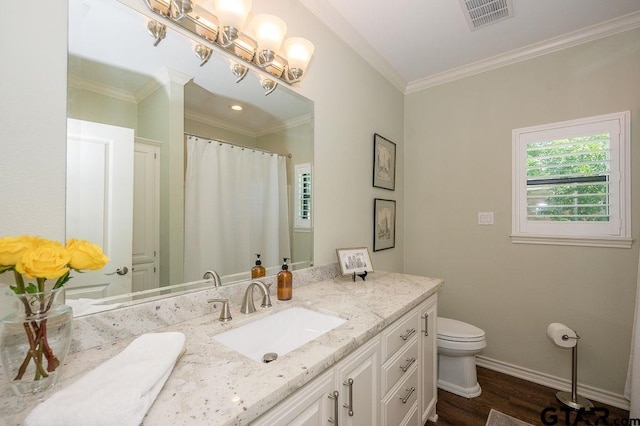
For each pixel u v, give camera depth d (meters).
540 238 2.13
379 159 2.36
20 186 0.74
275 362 0.78
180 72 1.11
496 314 2.31
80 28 0.85
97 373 0.63
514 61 2.26
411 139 2.78
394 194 2.64
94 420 0.51
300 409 0.75
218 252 1.25
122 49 0.95
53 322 0.65
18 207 0.74
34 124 0.76
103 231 0.91
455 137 2.54
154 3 1.00
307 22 1.66
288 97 1.56
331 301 1.35
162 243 1.07
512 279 2.25
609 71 1.92
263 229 1.45
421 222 2.71
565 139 2.06
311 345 0.89
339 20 1.83
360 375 1.02
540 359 2.12
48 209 0.78
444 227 2.58
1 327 0.61
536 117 2.18
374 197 2.32
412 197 2.77
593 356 1.94
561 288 2.06
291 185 1.60
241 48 1.28
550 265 2.10
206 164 1.21
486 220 2.38
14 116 0.73
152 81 1.03
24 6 0.75
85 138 0.87
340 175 1.94
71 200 0.83
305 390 0.77
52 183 0.79
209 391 0.64
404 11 1.78
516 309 2.23
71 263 0.66
